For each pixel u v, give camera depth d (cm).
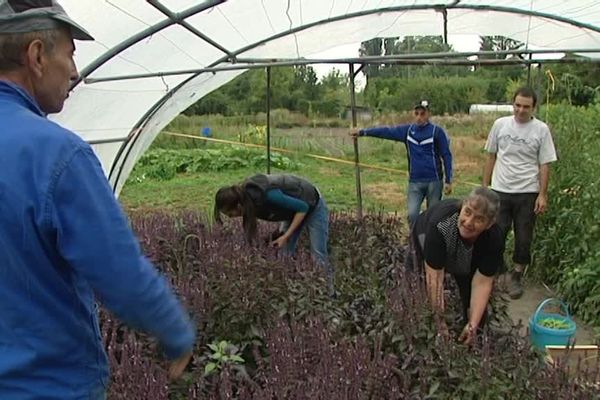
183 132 2533
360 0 664
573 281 645
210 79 798
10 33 162
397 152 2108
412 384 365
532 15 730
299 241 666
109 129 743
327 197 1431
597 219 665
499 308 468
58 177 155
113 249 158
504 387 339
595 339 551
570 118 775
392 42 1773
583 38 787
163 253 591
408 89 2472
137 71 661
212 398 333
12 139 157
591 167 713
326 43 796
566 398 329
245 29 679
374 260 638
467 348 377
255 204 554
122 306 160
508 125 684
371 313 439
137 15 523
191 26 611
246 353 420
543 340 493
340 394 310
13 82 167
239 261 495
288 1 626
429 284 406
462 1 694
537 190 684
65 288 167
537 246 758
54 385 168
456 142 1962
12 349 162
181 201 1451
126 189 1619
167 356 182
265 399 317
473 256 407
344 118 2645
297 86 2831
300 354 358
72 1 468
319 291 476
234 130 2564
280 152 2117
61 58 173
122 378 324
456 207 399
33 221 156
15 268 159
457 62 719
